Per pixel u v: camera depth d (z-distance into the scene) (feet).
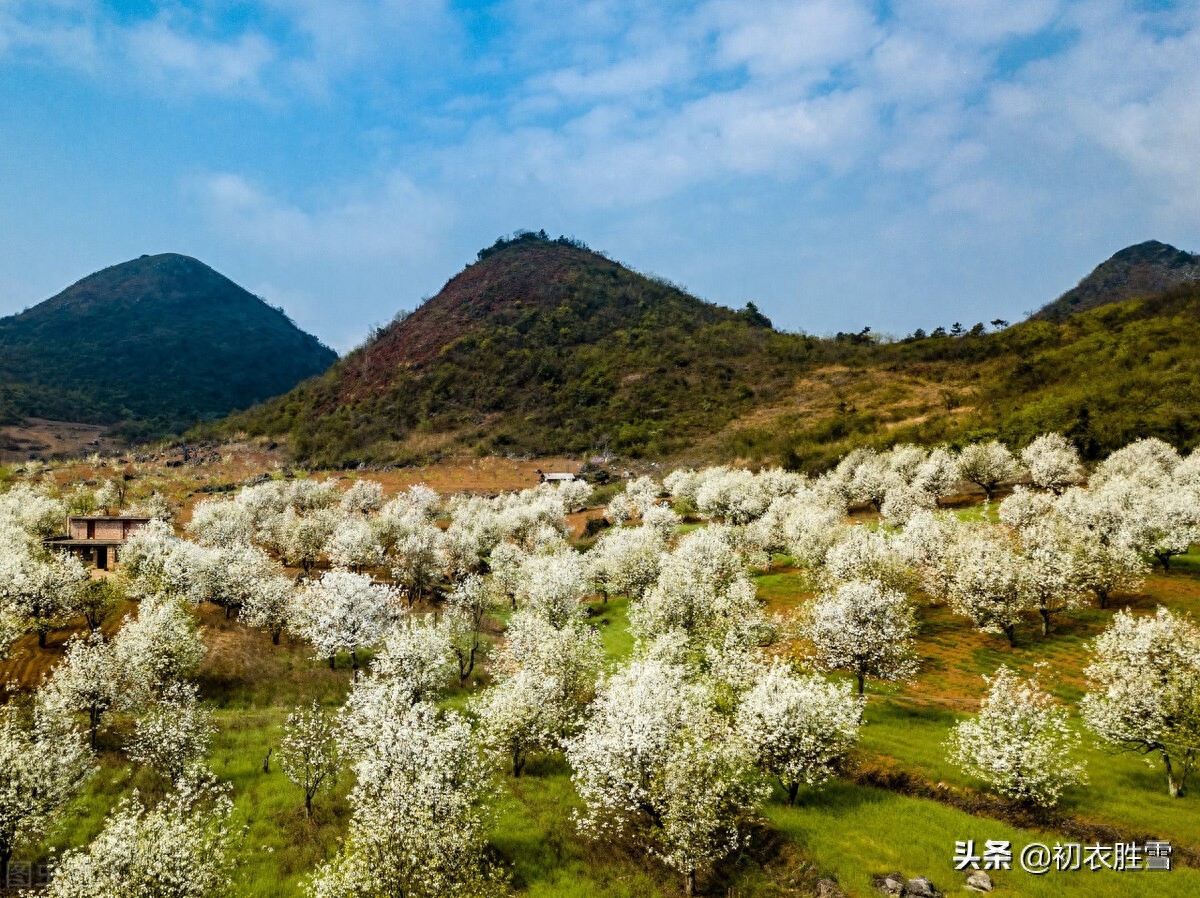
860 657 130.62
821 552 204.44
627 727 90.74
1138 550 181.57
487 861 88.74
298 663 167.84
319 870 77.25
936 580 178.81
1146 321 513.04
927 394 558.15
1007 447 338.75
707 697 105.40
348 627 156.15
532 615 153.38
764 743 96.48
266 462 611.88
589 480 492.95
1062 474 274.36
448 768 83.71
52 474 497.46
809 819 95.55
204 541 276.62
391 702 101.19
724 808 88.84
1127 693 97.76
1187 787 96.99
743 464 469.98
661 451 553.64
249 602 184.55
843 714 98.68
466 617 180.34
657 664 107.14
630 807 89.10
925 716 126.62
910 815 94.63
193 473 548.72
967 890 78.79
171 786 103.19
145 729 105.19
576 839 95.14
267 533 293.02
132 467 558.56
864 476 302.86
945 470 286.05
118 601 177.37
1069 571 154.30
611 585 227.40
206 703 143.02
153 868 65.05
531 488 481.46
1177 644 98.22
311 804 103.76
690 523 349.61
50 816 88.02
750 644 139.03
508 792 105.29
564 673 125.08
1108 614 163.84
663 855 88.33
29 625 157.38
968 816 94.12
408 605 221.46
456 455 595.06
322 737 107.24
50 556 220.23
